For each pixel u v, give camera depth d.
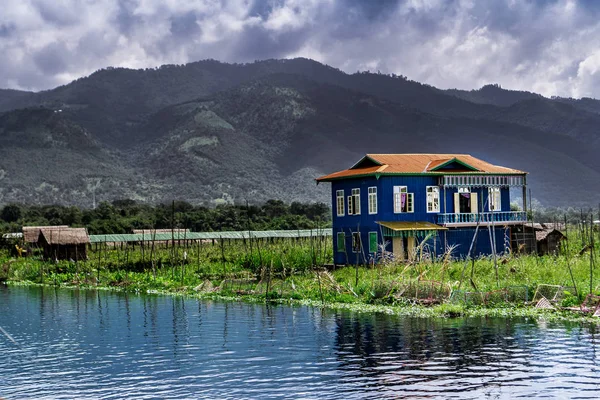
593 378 26.33
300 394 25.36
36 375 29.28
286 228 136.50
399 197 64.88
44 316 46.00
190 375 28.58
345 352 31.59
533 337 33.25
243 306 48.12
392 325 37.59
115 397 25.73
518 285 44.56
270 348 33.06
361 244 66.62
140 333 38.41
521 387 25.45
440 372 27.66
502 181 68.00
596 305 40.53
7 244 107.56
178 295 57.06
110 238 107.38
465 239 65.88
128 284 66.00
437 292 45.09
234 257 76.19
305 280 56.91
